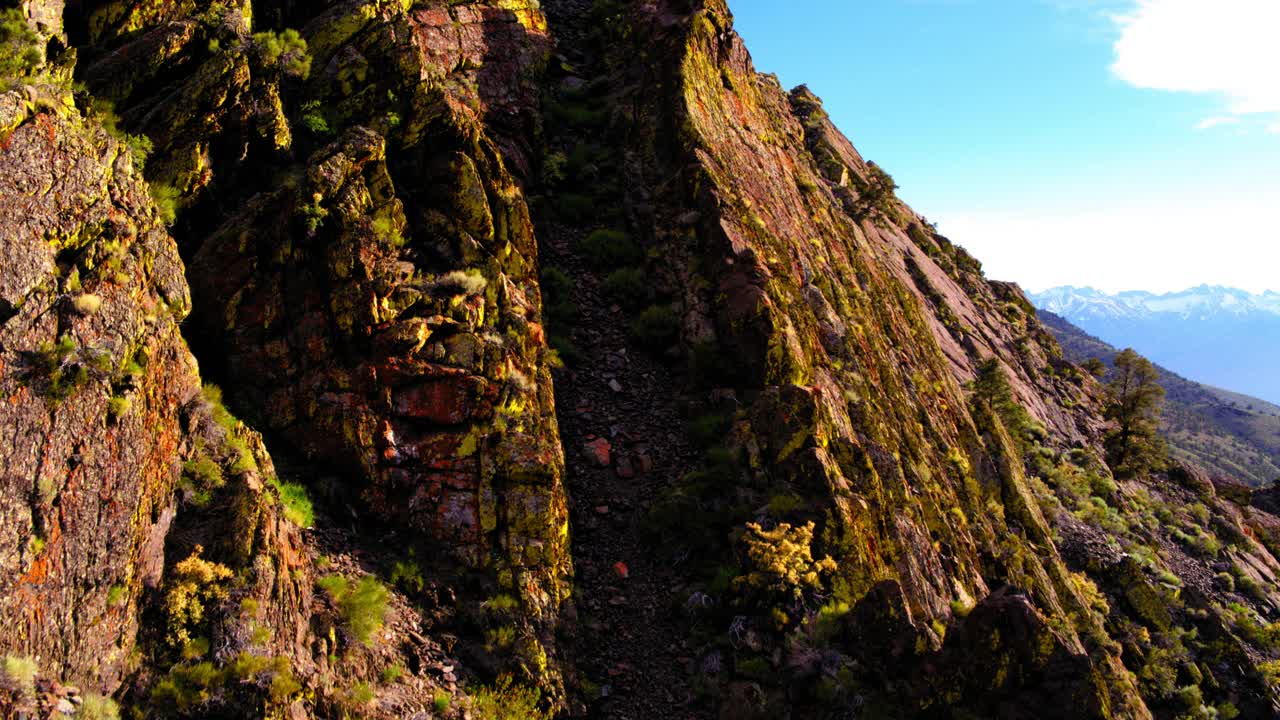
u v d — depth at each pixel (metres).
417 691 12.88
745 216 26.11
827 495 18.77
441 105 20.12
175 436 12.55
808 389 20.14
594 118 30.50
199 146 16.39
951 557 23.91
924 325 43.44
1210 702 34.44
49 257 11.09
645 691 15.41
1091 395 75.50
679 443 20.59
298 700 10.93
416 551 15.11
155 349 12.47
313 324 16.00
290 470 15.14
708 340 22.22
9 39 13.16
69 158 12.04
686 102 28.92
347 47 20.33
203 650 10.58
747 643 16.05
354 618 13.06
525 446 16.45
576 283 24.48
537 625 14.91
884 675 15.91
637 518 18.75
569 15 36.94
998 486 34.59
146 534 11.14
